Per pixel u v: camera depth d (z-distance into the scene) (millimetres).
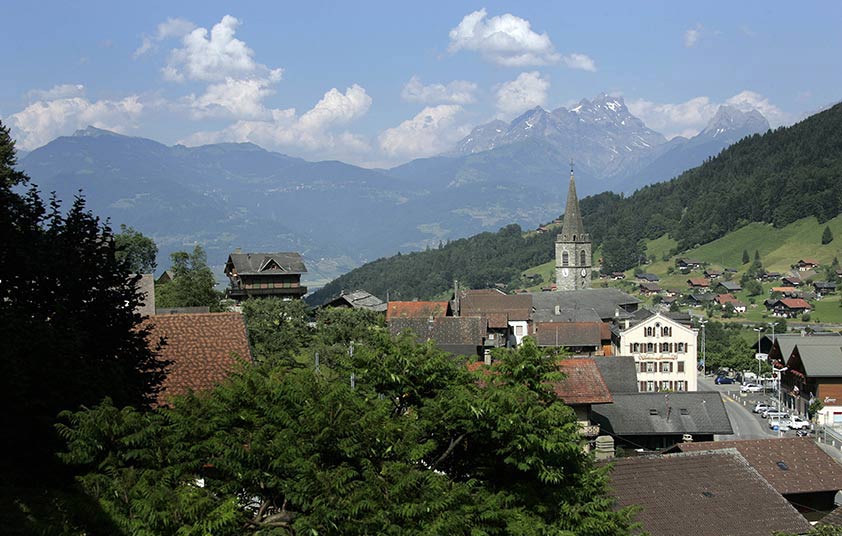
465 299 137250
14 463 23984
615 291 169625
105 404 20422
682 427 67188
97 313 31828
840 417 97000
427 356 27031
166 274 118688
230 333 38281
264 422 21531
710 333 197500
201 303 89688
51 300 31297
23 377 24062
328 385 22812
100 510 18719
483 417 24125
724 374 151625
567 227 177375
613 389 81188
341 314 87875
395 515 20656
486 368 28141
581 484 25938
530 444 23484
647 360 115125
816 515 48812
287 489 20344
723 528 40219
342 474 20531
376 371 26422
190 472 20578
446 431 25406
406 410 26734
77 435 19922
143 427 20359
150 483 19438
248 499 21344
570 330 117188
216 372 36062
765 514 41375
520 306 134625
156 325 38062
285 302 85875
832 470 49344
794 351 101938
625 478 43531
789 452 50906
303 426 21188
